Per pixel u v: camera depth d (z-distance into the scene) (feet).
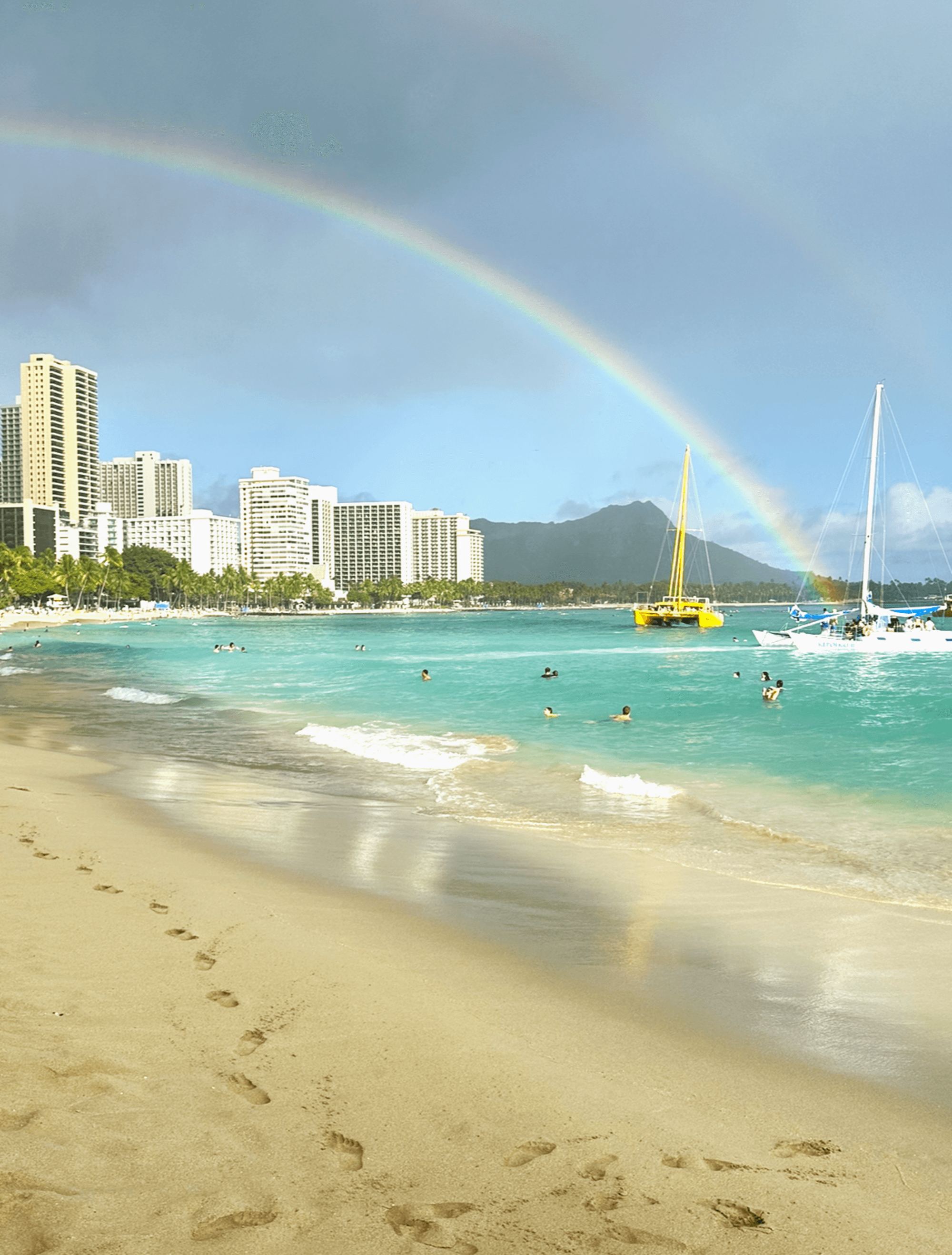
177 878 41.75
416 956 31.81
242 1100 19.90
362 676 204.33
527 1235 15.42
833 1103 21.62
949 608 350.23
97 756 88.94
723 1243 15.57
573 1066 23.08
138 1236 14.67
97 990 26.30
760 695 149.48
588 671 214.48
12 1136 17.57
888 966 31.81
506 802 64.95
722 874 45.14
